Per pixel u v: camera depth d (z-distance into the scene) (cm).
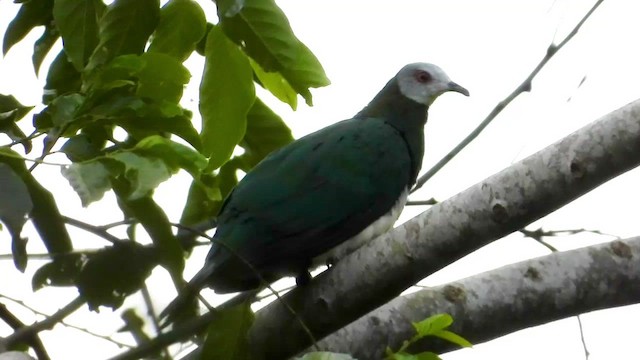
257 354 746
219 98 754
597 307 770
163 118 631
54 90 754
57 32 775
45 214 669
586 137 650
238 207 856
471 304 761
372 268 707
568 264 766
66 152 602
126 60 589
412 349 763
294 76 725
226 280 837
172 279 704
